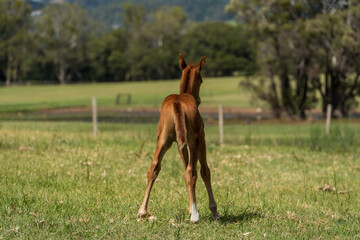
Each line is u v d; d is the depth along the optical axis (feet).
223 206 24.72
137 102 190.80
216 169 38.17
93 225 19.98
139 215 20.47
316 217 23.63
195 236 18.95
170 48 377.50
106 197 25.77
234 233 19.77
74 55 404.57
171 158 40.91
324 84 157.48
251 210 24.66
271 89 143.64
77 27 412.57
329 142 55.01
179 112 19.43
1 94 249.55
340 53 138.31
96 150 43.29
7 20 382.63
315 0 141.38
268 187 32.19
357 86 144.36
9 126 66.33
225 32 362.12
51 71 420.36
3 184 27.04
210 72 335.26
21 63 404.16
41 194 25.23
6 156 36.58
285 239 19.24
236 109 166.91
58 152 40.73
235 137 67.41
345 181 35.42
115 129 75.25
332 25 132.26
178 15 421.18
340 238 19.92
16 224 19.26
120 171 34.37
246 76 148.46
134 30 429.38
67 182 29.17
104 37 433.07
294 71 143.33
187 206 24.58
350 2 134.00
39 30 400.67
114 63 395.55
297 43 138.31
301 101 142.31
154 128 76.48
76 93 248.32
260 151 50.67
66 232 18.78
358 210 26.21
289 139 65.00
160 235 18.98
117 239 18.22
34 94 246.88
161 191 28.53
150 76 390.63
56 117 131.44
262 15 139.74
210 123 118.83
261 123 121.19
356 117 145.89
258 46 144.36
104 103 187.42
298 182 34.55
